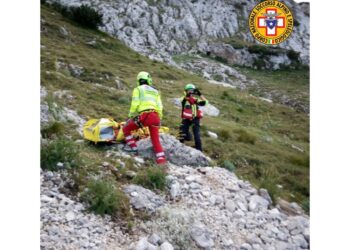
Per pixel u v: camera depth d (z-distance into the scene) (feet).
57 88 39.17
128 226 17.85
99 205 18.12
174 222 18.57
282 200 25.99
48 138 23.49
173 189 21.33
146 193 20.33
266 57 145.79
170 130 34.94
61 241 15.98
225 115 56.08
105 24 175.83
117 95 42.96
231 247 19.03
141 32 178.70
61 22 87.81
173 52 166.20
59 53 61.21
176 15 192.85
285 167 33.91
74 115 30.53
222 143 35.22
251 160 33.06
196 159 25.45
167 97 56.49
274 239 20.81
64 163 20.01
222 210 21.27
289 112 70.03
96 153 23.52
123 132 24.36
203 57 155.43
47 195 17.98
